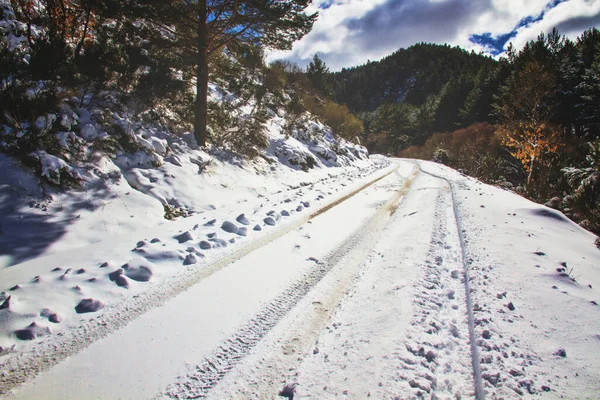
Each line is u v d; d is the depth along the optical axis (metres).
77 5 8.18
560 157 17.70
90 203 5.82
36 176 5.55
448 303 3.52
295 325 3.18
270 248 5.19
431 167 22.42
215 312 3.34
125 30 9.66
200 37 9.43
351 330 3.04
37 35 7.86
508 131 21.47
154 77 9.58
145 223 6.07
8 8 7.87
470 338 2.89
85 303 3.23
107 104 7.92
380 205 8.78
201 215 6.82
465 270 4.29
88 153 6.60
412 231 6.02
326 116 25.09
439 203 8.63
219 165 9.55
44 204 5.34
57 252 4.60
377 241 5.74
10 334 2.71
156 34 9.88
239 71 15.42
